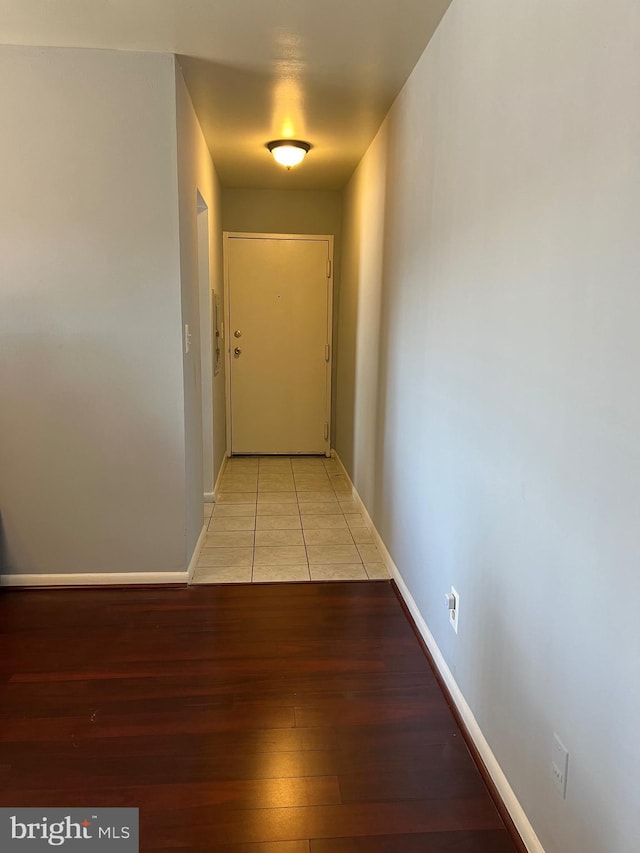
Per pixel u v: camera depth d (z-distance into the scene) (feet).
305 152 11.65
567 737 3.82
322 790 5.00
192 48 7.43
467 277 5.71
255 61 7.76
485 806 4.87
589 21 3.48
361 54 7.47
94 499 8.55
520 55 4.46
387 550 9.62
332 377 16.51
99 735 5.59
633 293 3.10
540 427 4.17
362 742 5.57
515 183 4.57
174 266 8.11
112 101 7.68
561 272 3.85
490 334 5.10
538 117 4.17
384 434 9.91
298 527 11.27
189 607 8.13
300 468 15.62
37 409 8.27
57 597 8.38
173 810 4.77
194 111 9.43
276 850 4.43
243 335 16.08
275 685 6.42
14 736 5.56
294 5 6.32
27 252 7.91
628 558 3.17
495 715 5.04
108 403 8.34
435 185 6.79
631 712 3.15
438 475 6.75
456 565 6.07
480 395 5.36
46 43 7.39
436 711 6.04
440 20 6.53
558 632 3.94
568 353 3.77
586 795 3.59
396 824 4.68
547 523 4.08
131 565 8.74
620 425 3.22
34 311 8.04
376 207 10.59
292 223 15.66
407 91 8.20
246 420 16.56
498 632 4.97
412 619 7.86
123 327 8.18
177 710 5.97
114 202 7.90
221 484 14.07
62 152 7.74
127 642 7.23
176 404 8.43
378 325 10.39
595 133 3.43
